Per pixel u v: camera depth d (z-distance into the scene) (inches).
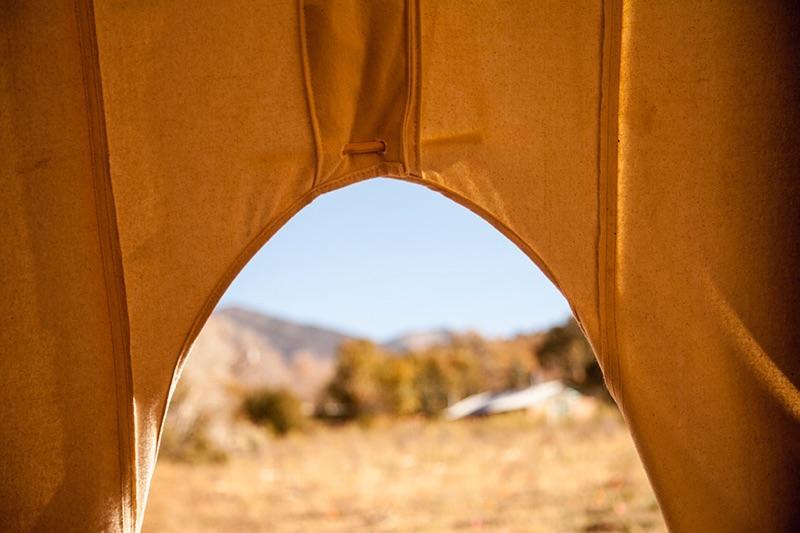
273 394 802.2
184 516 372.5
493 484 417.7
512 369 1143.0
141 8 115.1
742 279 116.8
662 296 117.0
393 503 388.5
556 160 118.8
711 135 118.2
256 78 116.8
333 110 118.2
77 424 110.6
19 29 113.0
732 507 113.9
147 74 115.1
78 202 113.2
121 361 112.5
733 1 119.0
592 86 118.9
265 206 116.6
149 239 114.6
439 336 3602.4
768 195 117.6
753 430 115.1
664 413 115.8
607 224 117.6
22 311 111.1
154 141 115.1
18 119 112.6
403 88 118.6
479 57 119.1
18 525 108.3
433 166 119.2
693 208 117.6
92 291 112.8
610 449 495.2
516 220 119.0
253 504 401.4
